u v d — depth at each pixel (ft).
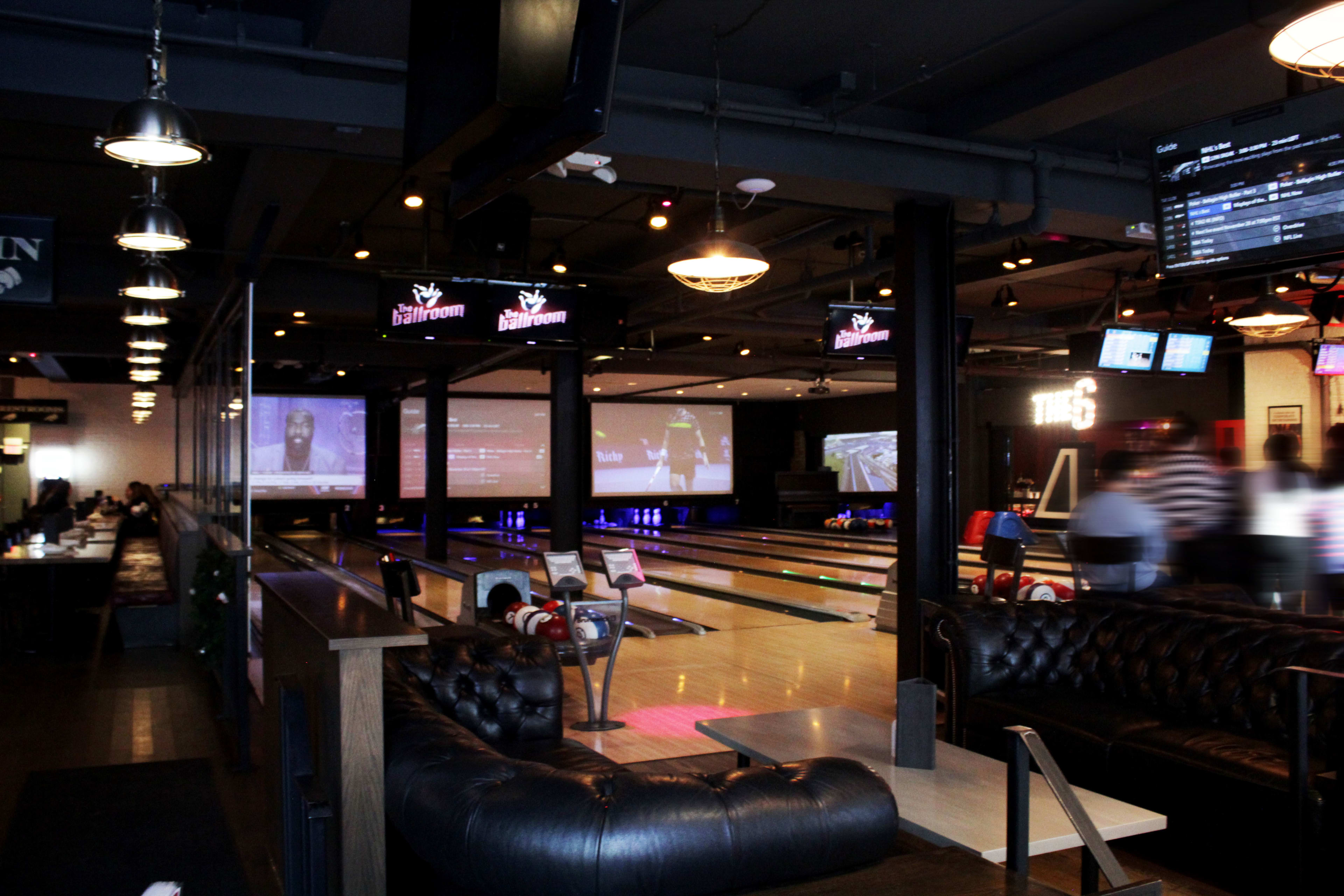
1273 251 12.34
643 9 13.33
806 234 22.90
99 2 12.84
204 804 13.43
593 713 17.66
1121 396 44.60
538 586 41.19
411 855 7.61
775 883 6.10
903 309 18.49
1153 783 11.37
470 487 68.69
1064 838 8.11
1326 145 11.79
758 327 36.94
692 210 23.52
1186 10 13.14
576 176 17.44
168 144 10.11
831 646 25.54
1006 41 13.38
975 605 14.79
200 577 19.49
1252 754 10.80
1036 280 31.07
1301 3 10.08
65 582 27.37
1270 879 10.11
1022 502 54.44
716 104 15.31
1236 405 37.99
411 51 9.03
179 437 48.24
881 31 14.26
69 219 24.34
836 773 6.54
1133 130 18.38
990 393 56.34
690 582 40.29
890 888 6.02
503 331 22.26
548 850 5.77
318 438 63.16
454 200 8.95
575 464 35.14
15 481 60.59
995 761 10.22
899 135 16.53
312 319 36.47
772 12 13.64
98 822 12.75
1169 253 13.38
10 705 19.16
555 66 6.86
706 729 11.47
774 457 79.46
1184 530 17.71
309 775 8.64
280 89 13.71
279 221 20.40
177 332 38.40
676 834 5.81
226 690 17.90
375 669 7.43
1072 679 14.33
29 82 12.55
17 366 52.65
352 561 51.83
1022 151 17.74
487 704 11.72
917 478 18.24
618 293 32.60
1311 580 17.17
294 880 8.82
